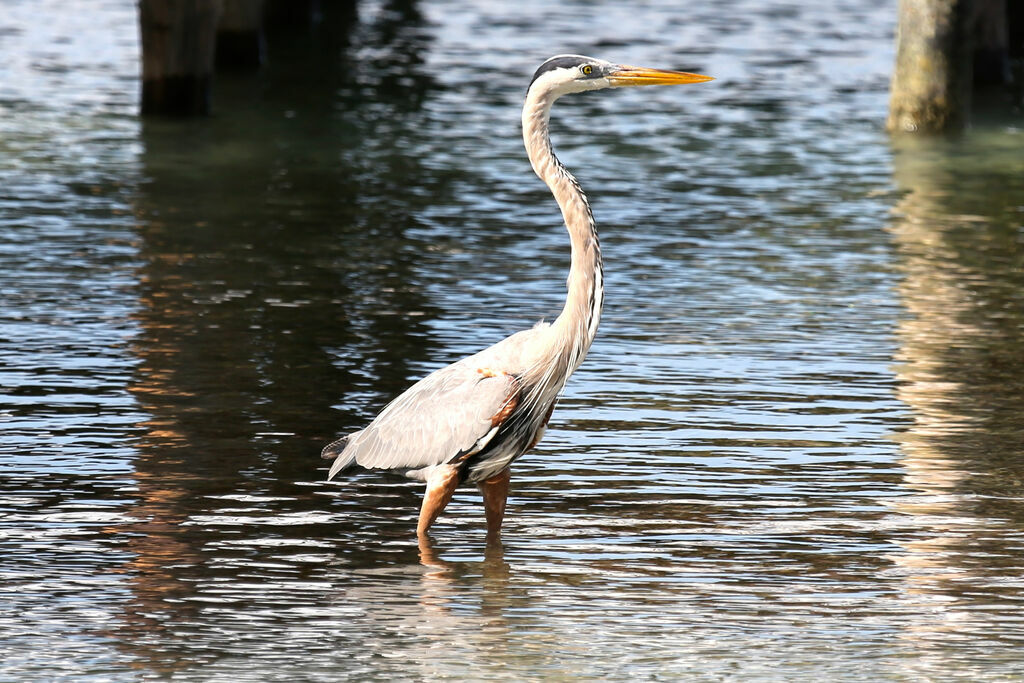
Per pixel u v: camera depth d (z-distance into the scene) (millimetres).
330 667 7914
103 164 22000
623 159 23547
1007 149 24625
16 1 41375
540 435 9633
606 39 37344
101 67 31328
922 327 14695
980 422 12000
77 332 14117
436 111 27688
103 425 11703
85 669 7852
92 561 9281
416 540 9750
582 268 9461
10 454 11047
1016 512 10188
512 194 20969
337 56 33812
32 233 17844
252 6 31359
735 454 11312
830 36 38781
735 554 9523
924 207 20219
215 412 12039
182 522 9930
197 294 15508
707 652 8117
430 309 15195
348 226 18781
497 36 37688
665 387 12906
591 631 8391
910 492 10547
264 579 9094
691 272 16844
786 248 17969
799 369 13398
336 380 12883
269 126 25656
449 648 8156
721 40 37594
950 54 25703
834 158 23781
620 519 10102
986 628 8422
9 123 24922
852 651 8125
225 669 7871
